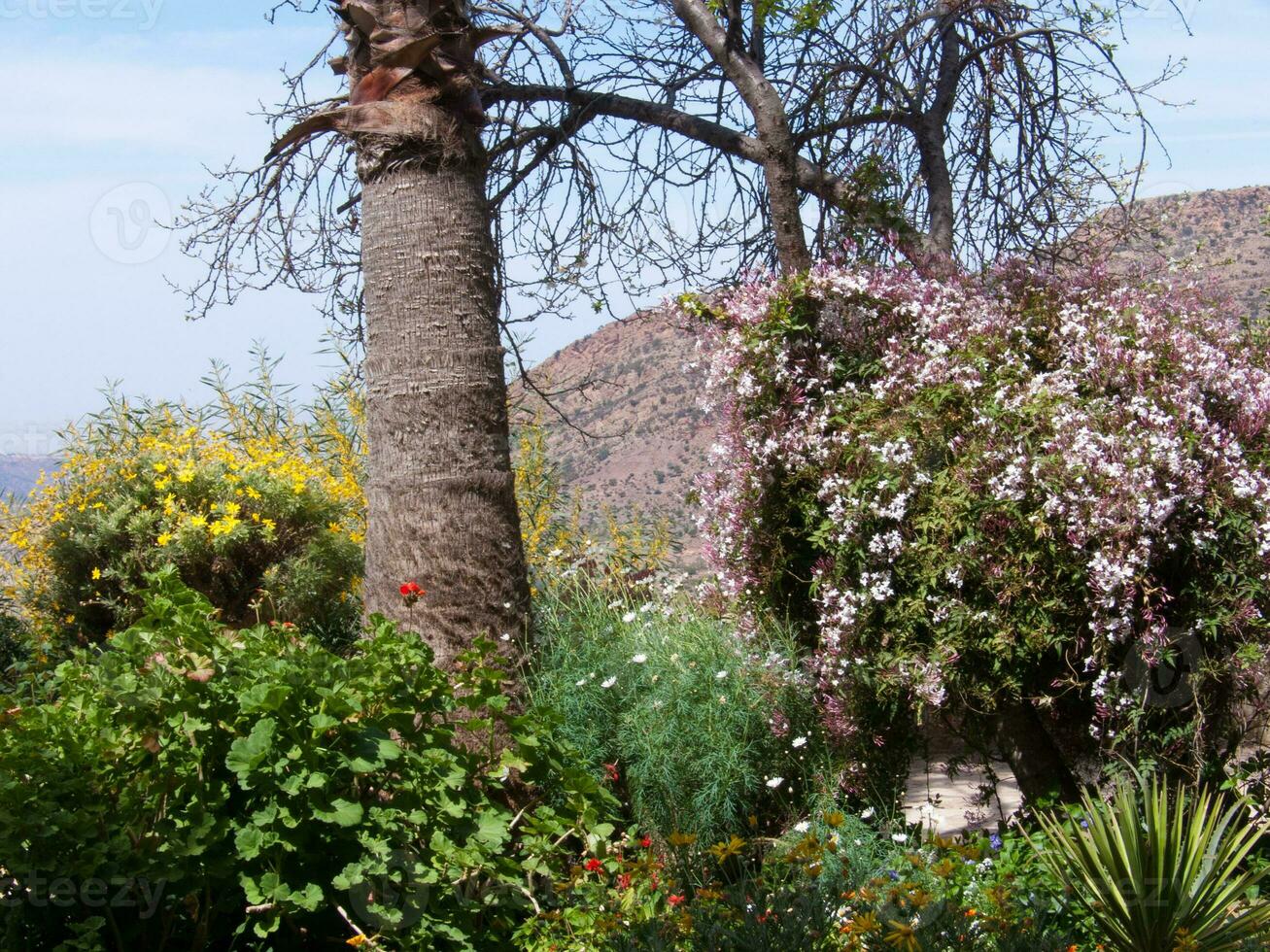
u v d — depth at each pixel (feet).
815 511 16.57
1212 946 11.56
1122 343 15.52
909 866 13.38
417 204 16.16
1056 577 14.57
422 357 16.03
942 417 15.76
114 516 22.68
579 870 12.44
